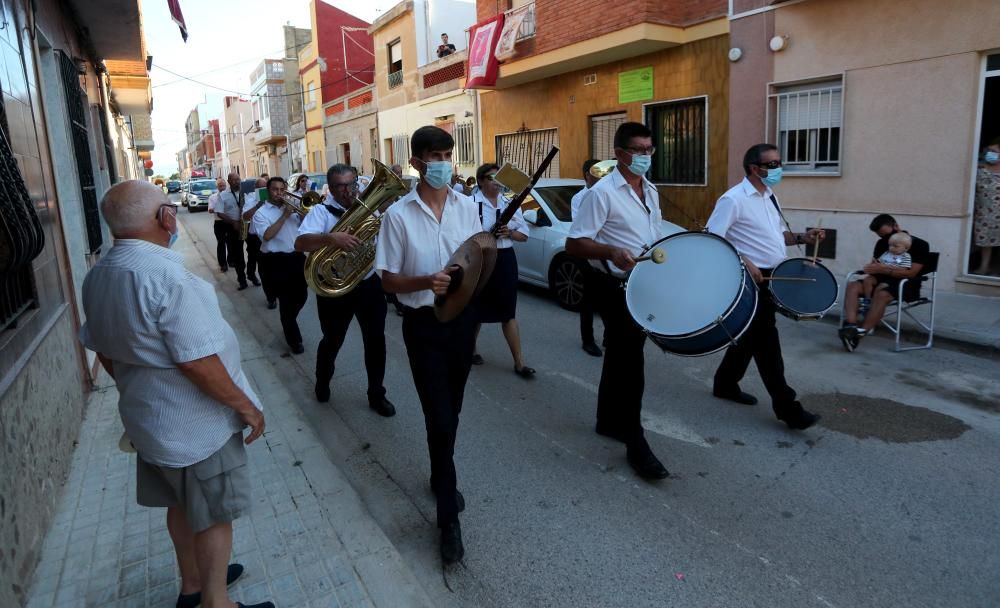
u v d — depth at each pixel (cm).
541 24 1228
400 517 347
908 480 364
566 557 305
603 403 425
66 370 411
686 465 388
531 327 709
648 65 1125
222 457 224
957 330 612
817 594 275
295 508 341
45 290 380
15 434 283
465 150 1694
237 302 898
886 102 801
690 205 1092
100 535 315
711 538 316
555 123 1359
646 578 289
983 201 741
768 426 438
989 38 705
